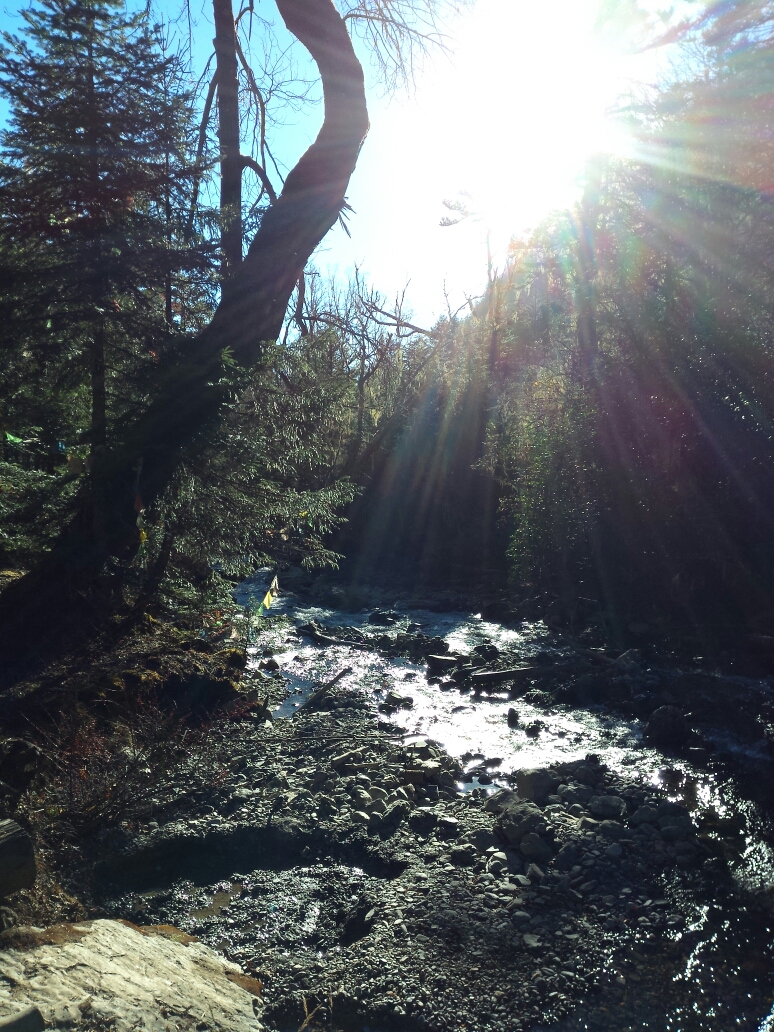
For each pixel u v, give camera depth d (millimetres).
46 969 3045
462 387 17531
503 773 6051
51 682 6027
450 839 4930
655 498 9805
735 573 9023
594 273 10234
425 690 8484
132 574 7492
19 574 7633
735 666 8242
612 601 10445
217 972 3504
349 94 8195
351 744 6602
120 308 6590
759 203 8031
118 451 6250
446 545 16625
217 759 6137
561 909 4098
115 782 5152
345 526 18203
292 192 7910
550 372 11938
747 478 8531
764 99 8070
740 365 8445
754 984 3531
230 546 7531
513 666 9016
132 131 6293
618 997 3465
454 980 3564
